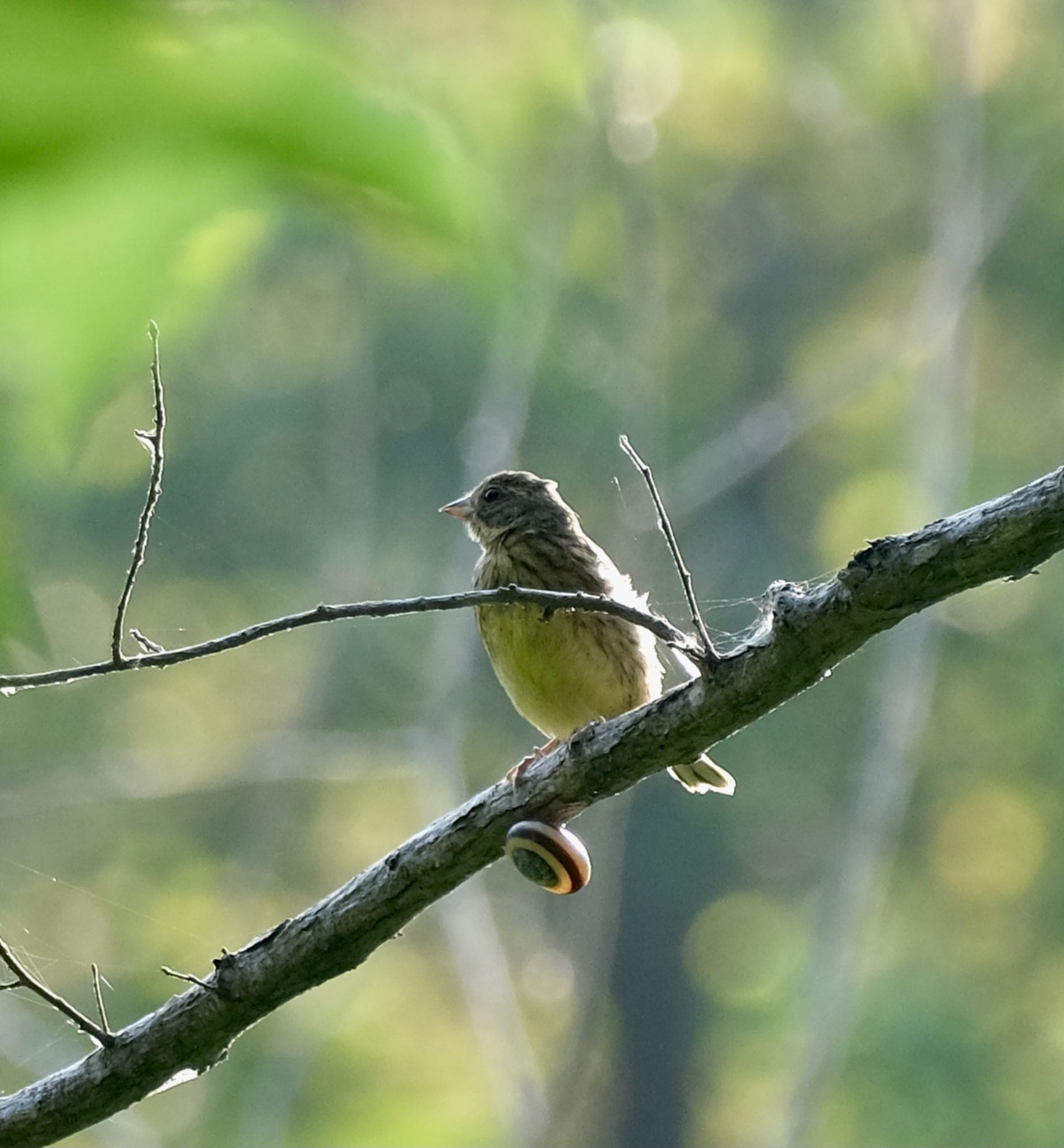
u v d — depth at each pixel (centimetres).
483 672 1775
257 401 1512
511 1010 1174
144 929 1723
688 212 1947
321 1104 1795
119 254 93
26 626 113
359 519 1477
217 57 88
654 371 1179
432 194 93
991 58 1708
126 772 1580
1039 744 1981
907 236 1953
